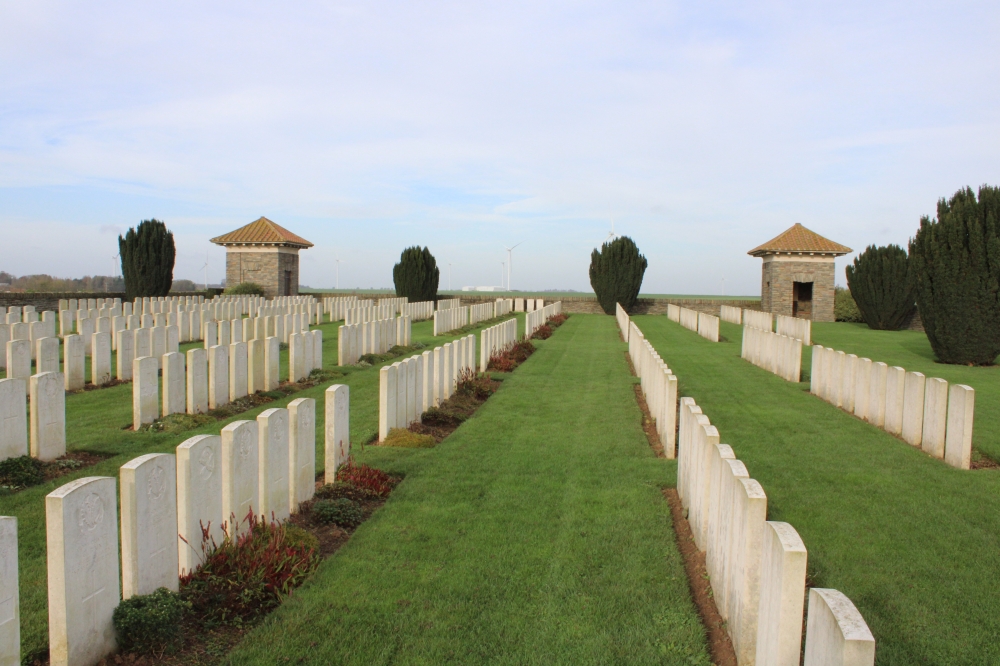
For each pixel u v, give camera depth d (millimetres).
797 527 6773
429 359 12258
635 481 8258
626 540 6352
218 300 37031
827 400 14508
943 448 9680
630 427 11383
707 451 5930
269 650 4422
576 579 5531
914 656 4488
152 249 41875
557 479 8289
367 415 11836
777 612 3541
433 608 5035
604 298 50188
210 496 5492
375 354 20656
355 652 4434
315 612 4934
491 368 18578
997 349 20656
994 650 4566
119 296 41219
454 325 31516
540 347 25172
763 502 4156
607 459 9281
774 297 44969
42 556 5684
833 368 14148
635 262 49500
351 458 8469
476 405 13469
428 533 6473
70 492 3947
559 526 6707
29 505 6938
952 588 5453
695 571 5758
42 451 8586
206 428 10758
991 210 20047
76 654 4004
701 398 14781
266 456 6266
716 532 5270
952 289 20750
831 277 44594
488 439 10383
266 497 6277
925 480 8500
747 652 4195
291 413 6887
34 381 8461
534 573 5637
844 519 7020
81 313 24641
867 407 12297
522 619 4898
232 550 5363
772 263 45156
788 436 11000
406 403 10930
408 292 50000
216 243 51375
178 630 4441
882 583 5520
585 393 14875
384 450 9531
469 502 7387
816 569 5766
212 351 12227
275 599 5129
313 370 16531
